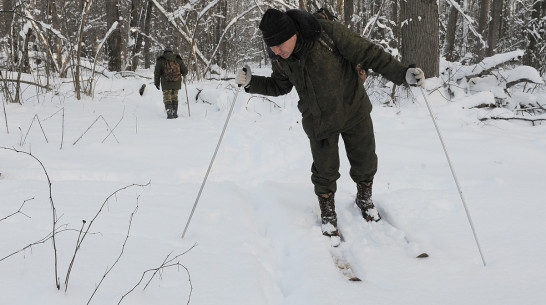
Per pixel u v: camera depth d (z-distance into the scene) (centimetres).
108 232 254
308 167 436
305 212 312
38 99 762
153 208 302
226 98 832
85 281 194
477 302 199
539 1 1557
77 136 517
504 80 786
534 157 468
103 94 930
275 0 870
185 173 406
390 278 222
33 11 996
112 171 385
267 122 650
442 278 221
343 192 352
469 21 875
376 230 282
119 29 1331
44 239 227
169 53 724
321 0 896
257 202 348
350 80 254
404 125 620
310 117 263
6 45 823
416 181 384
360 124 269
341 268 238
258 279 213
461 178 385
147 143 500
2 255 211
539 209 307
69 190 330
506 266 229
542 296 200
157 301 186
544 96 762
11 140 478
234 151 483
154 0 1028
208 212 298
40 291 181
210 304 188
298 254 252
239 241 256
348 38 241
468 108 700
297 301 207
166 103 725
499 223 285
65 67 1002
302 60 238
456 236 268
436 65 785
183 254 234
